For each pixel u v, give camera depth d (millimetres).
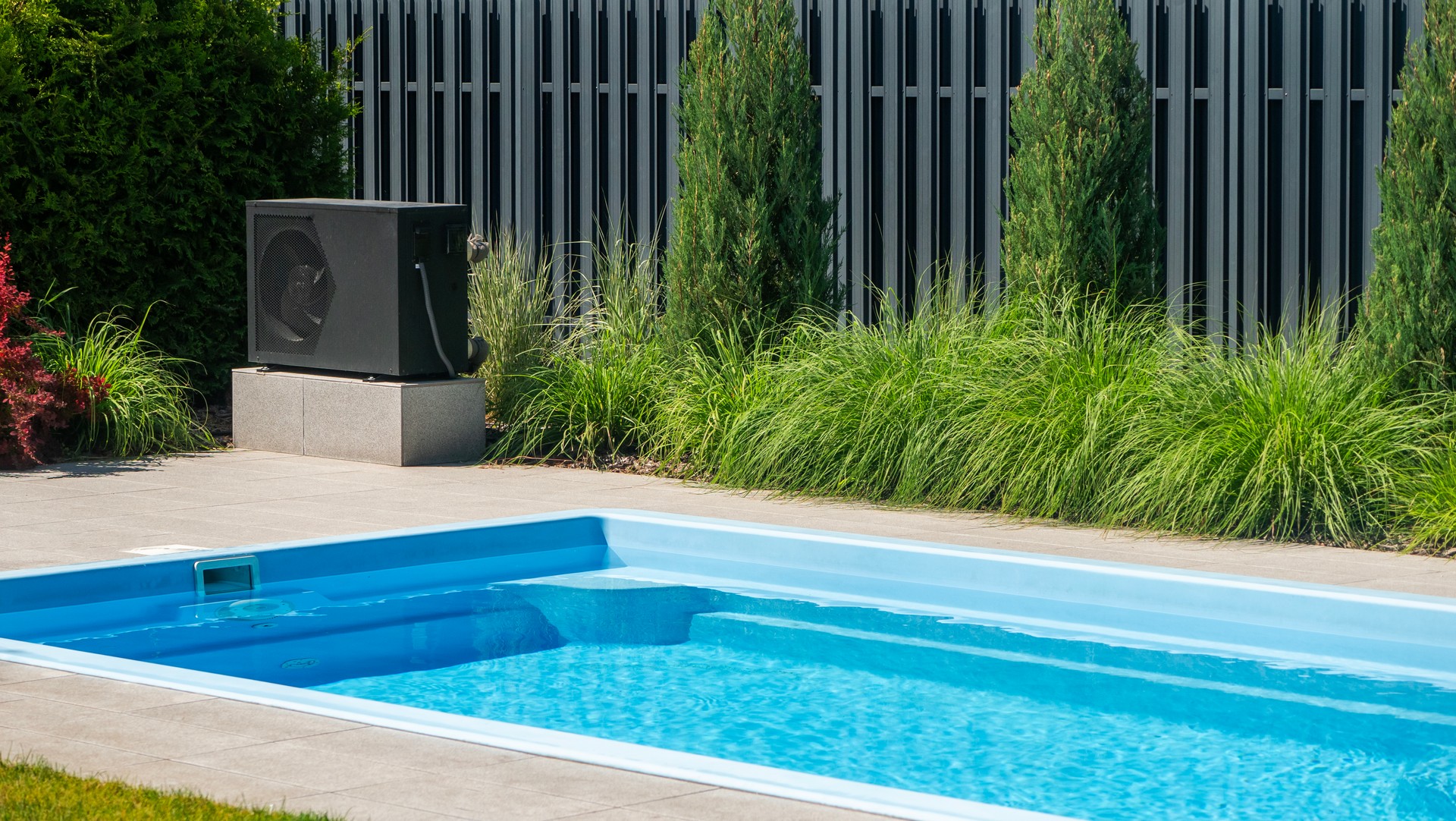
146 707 4605
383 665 6094
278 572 7285
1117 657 6238
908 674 6012
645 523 8125
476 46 12742
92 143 10617
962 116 11406
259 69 11555
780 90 10070
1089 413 8031
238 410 10656
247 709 4586
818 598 7320
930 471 8516
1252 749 5039
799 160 10133
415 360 10008
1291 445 7684
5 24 10266
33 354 9812
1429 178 8000
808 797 3768
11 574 6520
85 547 7258
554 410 10055
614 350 10422
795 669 6086
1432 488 7438
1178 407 8164
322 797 3742
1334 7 10852
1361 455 7633
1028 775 4754
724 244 10078
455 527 7746
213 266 11445
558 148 12531
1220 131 11031
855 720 5383
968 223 11461
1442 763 4891
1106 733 5230
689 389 9812
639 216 12344
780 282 10141
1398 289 8039
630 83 12414
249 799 3707
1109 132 9109
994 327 9102
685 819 3590
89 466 9742
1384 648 6223
